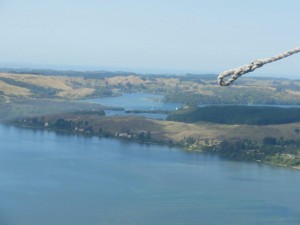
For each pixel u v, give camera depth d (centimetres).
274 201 7188
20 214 6078
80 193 7200
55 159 9550
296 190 7956
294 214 6556
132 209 6562
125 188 7638
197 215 6406
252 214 6512
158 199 7081
